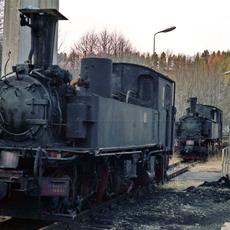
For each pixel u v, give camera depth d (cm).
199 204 1179
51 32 890
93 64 977
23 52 1229
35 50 883
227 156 1880
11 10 1238
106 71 985
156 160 1461
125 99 1227
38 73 837
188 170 2178
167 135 1531
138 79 1346
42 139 817
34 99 816
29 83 826
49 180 778
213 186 1509
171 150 1609
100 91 974
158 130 1389
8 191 791
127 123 1073
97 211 977
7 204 828
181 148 2983
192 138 2992
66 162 807
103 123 907
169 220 970
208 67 7681
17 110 820
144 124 1227
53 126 830
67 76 882
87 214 921
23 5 1236
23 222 872
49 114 817
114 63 1335
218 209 1116
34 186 772
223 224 930
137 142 1163
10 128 825
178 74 6606
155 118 1351
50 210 809
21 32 1230
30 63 864
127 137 1077
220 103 6788
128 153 1069
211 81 6712
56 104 836
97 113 873
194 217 1013
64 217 792
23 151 787
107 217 948
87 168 912
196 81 6481
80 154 821
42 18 880
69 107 854
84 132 855
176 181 1661
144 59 5778
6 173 777
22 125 819
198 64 7862
